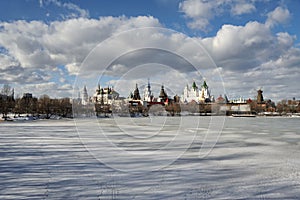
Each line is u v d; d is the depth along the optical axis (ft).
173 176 29.58
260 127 110.83
